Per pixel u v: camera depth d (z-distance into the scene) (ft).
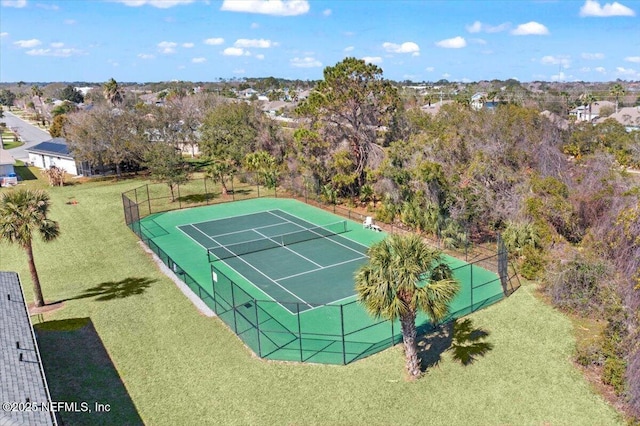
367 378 63.72
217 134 192.75
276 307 84.48
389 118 155.43
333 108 152.05
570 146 147.74
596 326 75.15
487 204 114.11
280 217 146.20
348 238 123.75
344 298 87.86
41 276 101.65
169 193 177.99
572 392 60.13
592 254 85.20
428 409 57.82
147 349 71.77
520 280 92.89
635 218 82.07
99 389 62.39
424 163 115.24
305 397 60.44
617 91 444.96
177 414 57.77
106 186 188.44
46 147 232.53
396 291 57.98
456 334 73.72
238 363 67.77
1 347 55.62
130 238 125.39
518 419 55.77
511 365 65.77
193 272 101.81
